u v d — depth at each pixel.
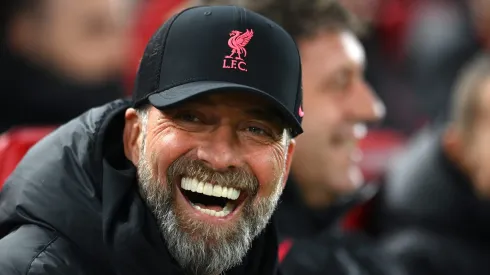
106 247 4.47
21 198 4.59
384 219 8.83
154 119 4.48
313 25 6.68
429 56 13.98
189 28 4.50
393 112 13.34
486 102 8.41
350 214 8.66
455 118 8.63
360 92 6.86
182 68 4.45
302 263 6.65
